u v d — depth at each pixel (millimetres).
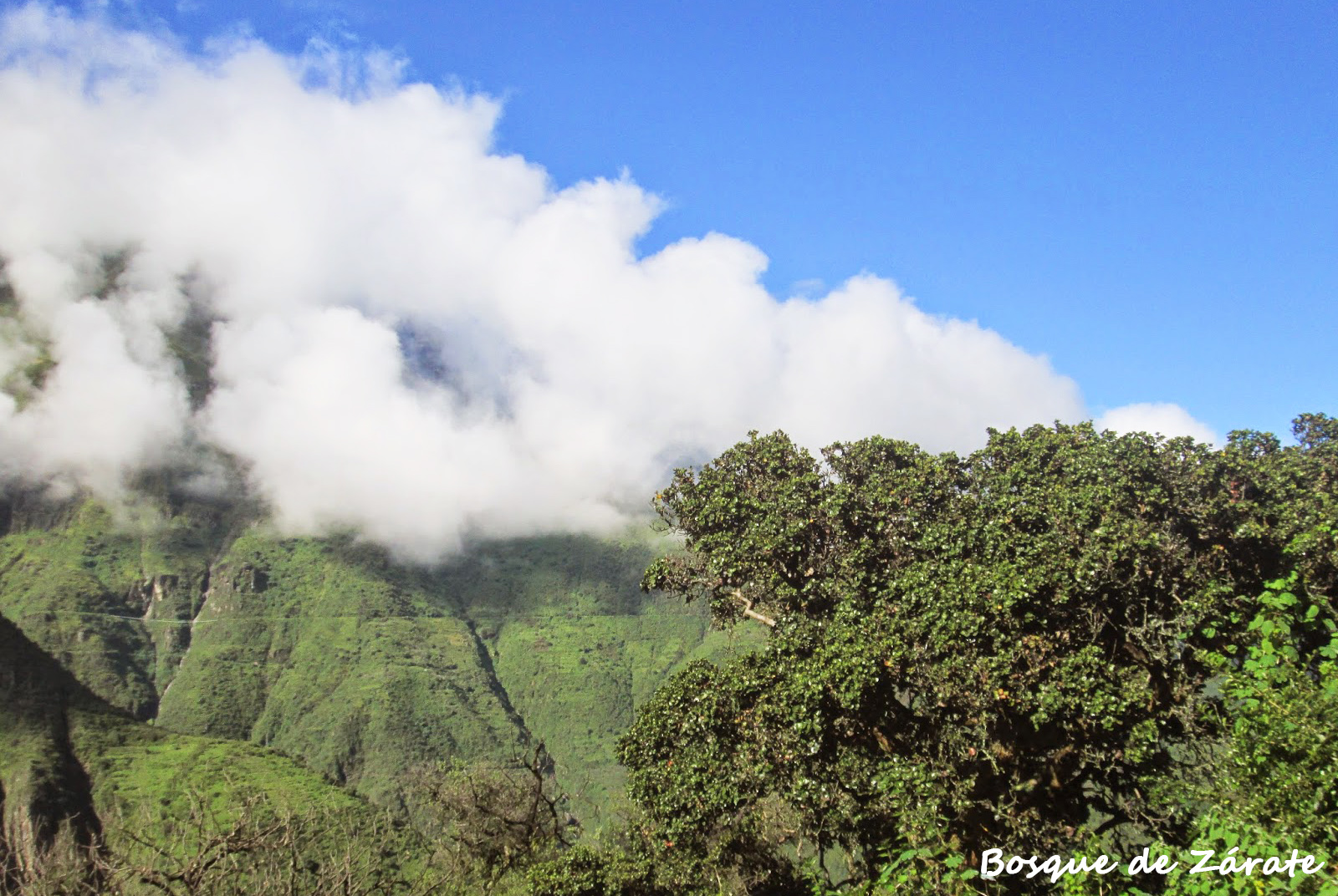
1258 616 12055
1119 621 20906
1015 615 19344
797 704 19422
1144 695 18375
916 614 20047
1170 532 21109
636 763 22641
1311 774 10234
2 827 66312
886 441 25266
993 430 25406
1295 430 26266
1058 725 18938
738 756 20719
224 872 18688
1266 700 11016
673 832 20797
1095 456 22703
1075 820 20609
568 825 37469
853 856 23938
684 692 22312
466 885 30516
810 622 21328
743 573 23734
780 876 27406
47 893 16531
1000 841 18359
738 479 25812
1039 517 21781
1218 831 10211
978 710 18562
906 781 17891
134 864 17594
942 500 23469
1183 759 21375
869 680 18625
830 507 22953
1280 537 20125
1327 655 11586
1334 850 9750
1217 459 21891
